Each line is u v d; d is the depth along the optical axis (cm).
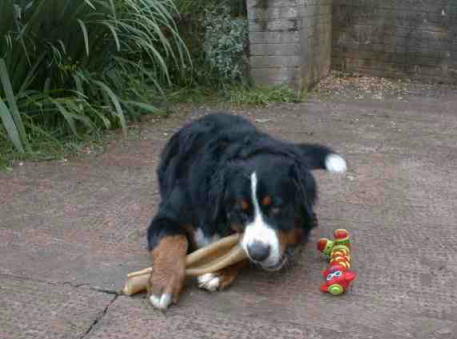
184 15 475
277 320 176
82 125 363
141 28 405
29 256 214
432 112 456
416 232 240
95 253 217
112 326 173
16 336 168
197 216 199
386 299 189
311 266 208
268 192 182
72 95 372
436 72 580
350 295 191
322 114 438
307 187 195
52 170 306
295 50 478
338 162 241
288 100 471
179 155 221
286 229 190
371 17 584
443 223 250
